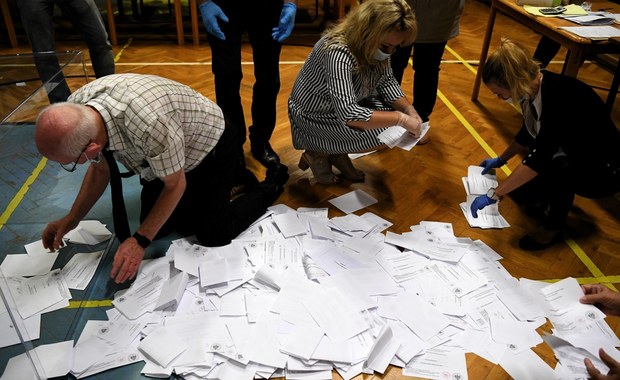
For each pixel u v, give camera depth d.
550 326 1.55
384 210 2.07
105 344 1.43
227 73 2.08
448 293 1.65
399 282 1.68
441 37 2.27
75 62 2.33
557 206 1.85
